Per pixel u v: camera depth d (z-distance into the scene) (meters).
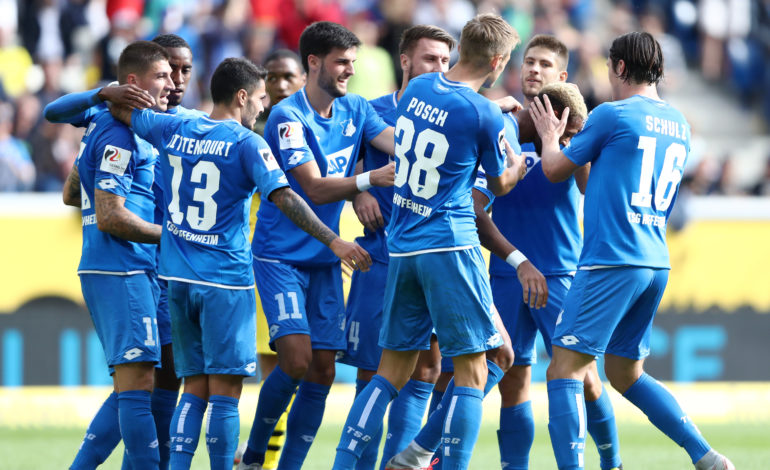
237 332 18.27
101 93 18.86
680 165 18.80
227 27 47.44
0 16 49.06
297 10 47.97
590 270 18.30
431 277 17.66
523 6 51.88
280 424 23.86
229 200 18.22
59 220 36.94
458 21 50.53
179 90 20.92
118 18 48.38
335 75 20.34
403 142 18.02
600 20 57.94
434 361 20.34
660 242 18.64
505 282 20.61
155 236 18.88
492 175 18.06
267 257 20.72
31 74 48.81
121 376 18.89
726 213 39.00
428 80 18.12
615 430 20.50
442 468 17.91
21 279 36.53
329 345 20.67
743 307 38.75
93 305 19.20
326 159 20.67
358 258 18.08
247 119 19.20
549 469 24.77
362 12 48.56
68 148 42.44
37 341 36.12
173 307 18.58
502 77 49.84
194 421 18.45
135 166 19.45
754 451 28.19
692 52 56.88
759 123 56.38
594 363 20.08
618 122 18.28
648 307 18.92
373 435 18.11
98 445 19.45
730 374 38.28
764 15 57.38
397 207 18.23
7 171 40.62
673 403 19.55
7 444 29.22
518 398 20.47
